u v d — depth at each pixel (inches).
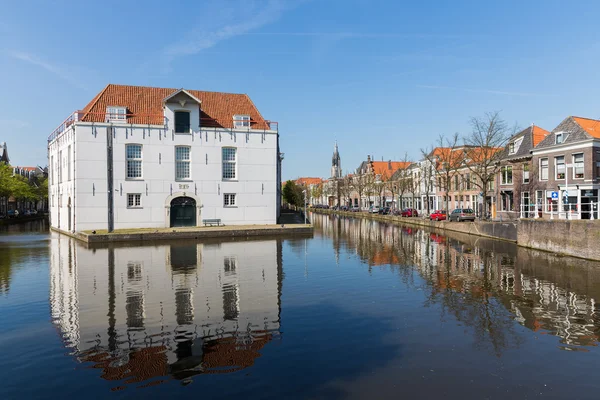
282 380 265.7
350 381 264.8
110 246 1017.5
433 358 301.4
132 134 1330.0
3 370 281.7
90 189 1286.9
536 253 870.4
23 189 2361.0
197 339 339.9
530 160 1429.6
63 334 352.5
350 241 1133.7
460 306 442.3
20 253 880.3
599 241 756.0
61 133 1493.6
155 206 1357.0
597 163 1143.6
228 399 241.1
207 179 1423.5
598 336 348.2
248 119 1502.2
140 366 287.1
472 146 1750.7
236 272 640.4
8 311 422.9
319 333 354.9
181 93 1366.9
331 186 4534.9
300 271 650.8
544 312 418.0
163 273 631.8
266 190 1501.0
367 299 471.8
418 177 2608.3
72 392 250.1
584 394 249.9
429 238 1219.2
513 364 292.0
